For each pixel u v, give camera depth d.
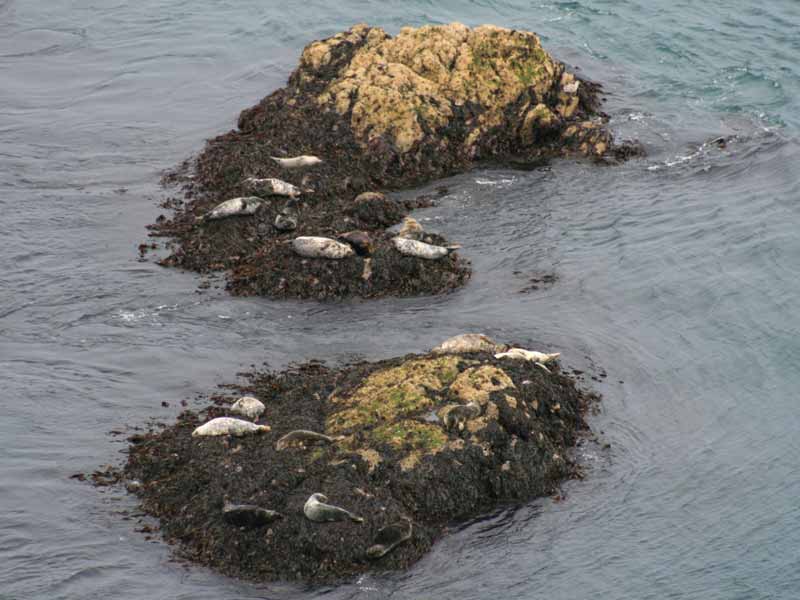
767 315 33.25
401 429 25.17
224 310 32.62
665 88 49.94
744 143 45.00
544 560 23.03
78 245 35.94
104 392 27.88
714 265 36.12
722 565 23.22
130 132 44.88
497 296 34.03
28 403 27.17
